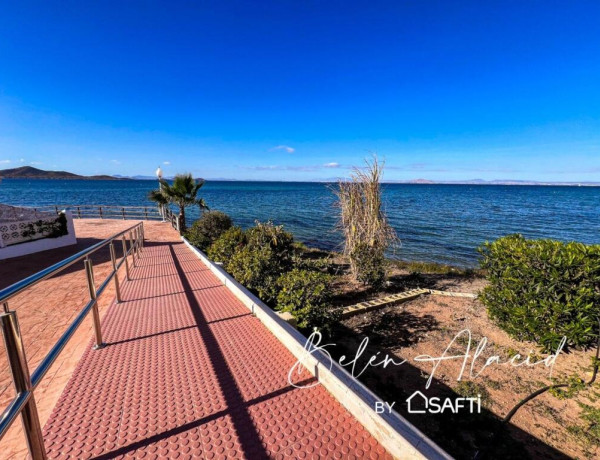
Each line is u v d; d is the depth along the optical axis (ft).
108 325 11.70
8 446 6.46
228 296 15.28
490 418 10.84
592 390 12.21
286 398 7.39
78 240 39.06
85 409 6.91
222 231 39.42
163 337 10.62
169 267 22.39
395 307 20.98
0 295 4.11
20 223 30.76
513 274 16.12
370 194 26.07
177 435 6.16
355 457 5.71
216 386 7.82
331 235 66.80
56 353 5.75
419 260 46.57
